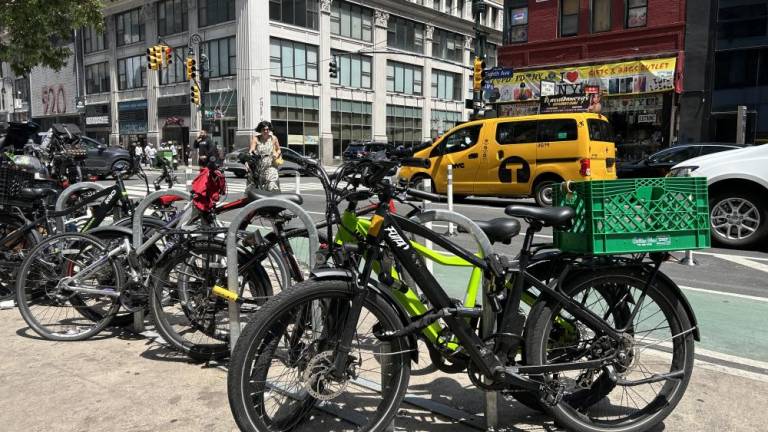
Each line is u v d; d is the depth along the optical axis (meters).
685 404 3.12
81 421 2.89
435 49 44.22
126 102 40.75
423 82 43.34
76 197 5.59
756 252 7.64
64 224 4.96
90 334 4.08
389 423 2.72
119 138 41.69
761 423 2.91
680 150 14.22
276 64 33.19
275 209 3.59
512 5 23.70
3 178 4.65
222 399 3.15
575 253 2.73
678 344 2.86
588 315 2.76
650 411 2.84
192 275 3.75
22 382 3.34
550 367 2.70
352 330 2.57
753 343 4.11
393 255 2.72
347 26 37.03
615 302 2.93
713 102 19.56
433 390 3.33
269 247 3.65
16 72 11.74
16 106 52.06
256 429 2.47
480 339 2.73
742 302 5.20
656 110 20.52
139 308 4.06
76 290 4.04
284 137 33.91
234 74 33.16
